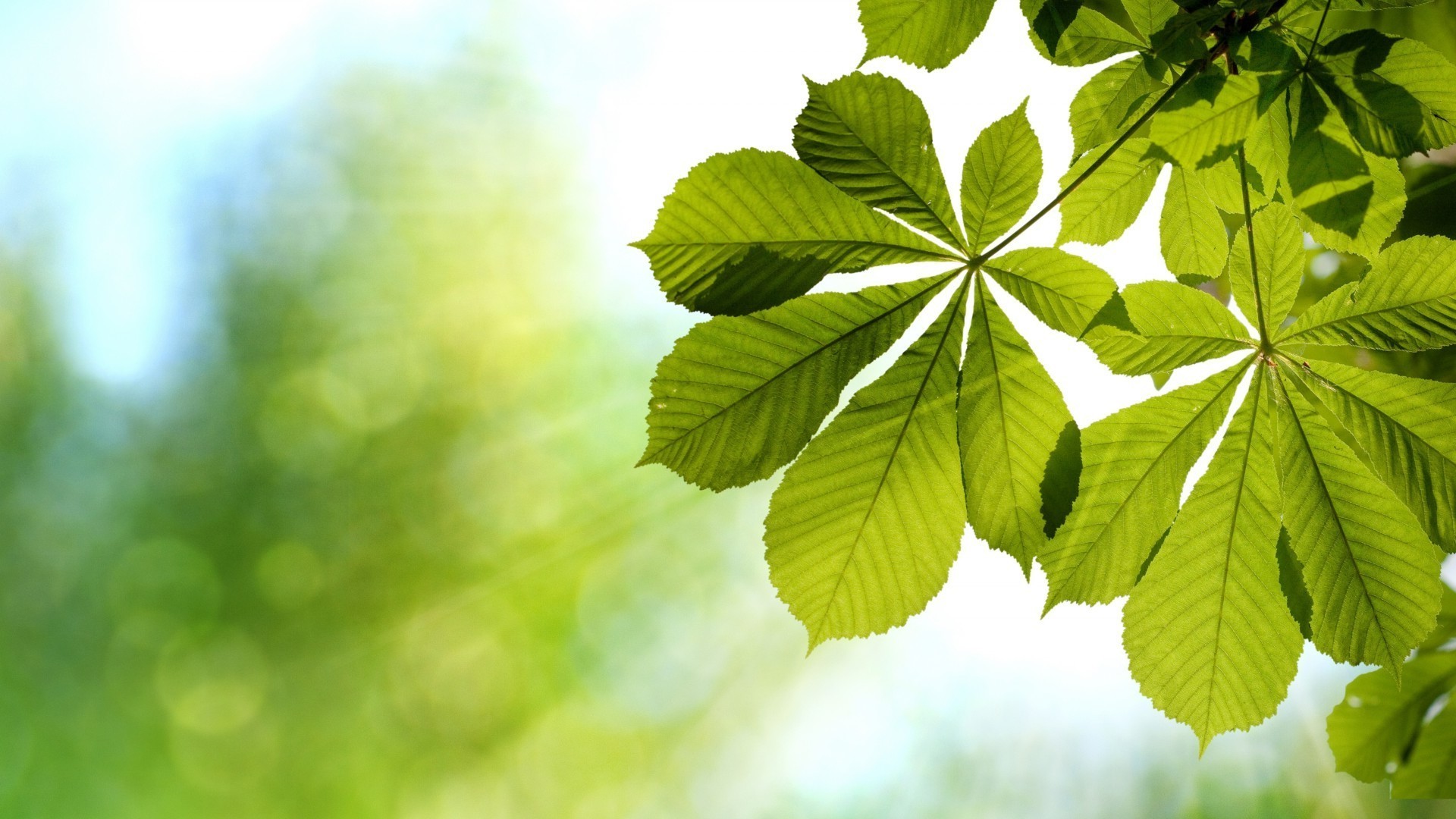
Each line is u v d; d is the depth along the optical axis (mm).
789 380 1318
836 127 1324
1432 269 1344
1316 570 1350
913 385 1327
